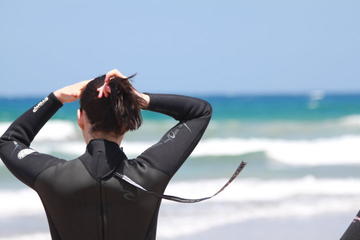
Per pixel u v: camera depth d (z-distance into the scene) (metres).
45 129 86.19
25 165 8.00
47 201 7.95
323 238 31.98
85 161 7.90
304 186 51.50
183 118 8.53
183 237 31.75
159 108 8.42
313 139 96.62
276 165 68.19
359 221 7.88
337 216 38.06
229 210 39.44
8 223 35.78
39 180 7.89
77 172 7.84
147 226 8.01
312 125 115.12
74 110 122.75
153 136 97.19
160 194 7.79
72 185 7.79
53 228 8.08
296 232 33.22
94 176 7.79
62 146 83.44
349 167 66.06
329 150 79.12
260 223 35.56
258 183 53.69
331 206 41.69
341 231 33.81
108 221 7.83
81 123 8.21
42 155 8.14
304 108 165.50
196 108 8.49
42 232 33.56
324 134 105.88
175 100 8.45
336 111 156.00
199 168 64.50
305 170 63.72
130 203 7.84
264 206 41.31
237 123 117.62
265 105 188.00
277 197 45.44
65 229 7.95
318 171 62.91
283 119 130.62
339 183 53.59
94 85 7.98
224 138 99.12
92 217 7.82
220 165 67.44
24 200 43.34
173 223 34.97
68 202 7.82
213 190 49.66
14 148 8.17
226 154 70.88
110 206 7.82
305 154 76.69
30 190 47.16
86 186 7.77
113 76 7.93
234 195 46.09
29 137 8.38
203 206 40.41
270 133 107.00
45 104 8.41
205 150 80.56
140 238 7.98
